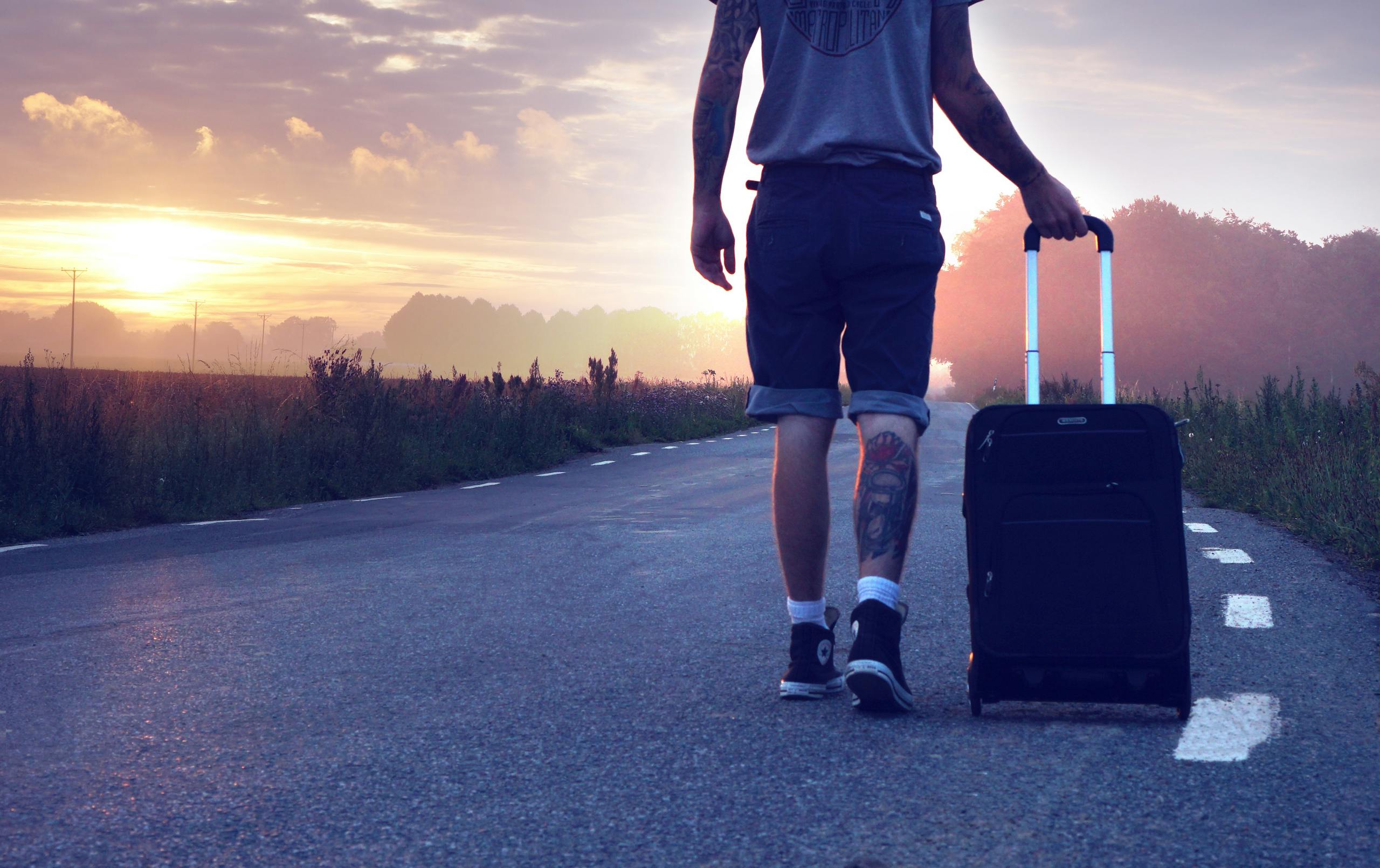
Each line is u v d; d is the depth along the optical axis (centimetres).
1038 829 173
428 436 1268
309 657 319
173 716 254
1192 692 263
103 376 1091
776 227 255
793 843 169
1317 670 288
